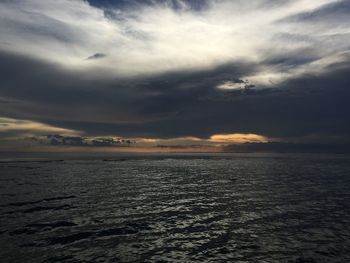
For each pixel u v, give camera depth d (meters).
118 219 19.67
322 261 12.31
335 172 60.44
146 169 66.94
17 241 14.85
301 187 36.81
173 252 13.37
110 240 15.13
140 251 13.48
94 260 12.33
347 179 46.56
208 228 17.53
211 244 14.52
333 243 14.72
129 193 31.25
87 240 15.11
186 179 46.12
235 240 15.16
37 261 12.20
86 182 40.78
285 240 15.19
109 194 30.45
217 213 21.70
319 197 29.19
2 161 92.88
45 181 41.38
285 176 51.66
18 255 12.90
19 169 61.62
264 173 57.78
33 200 26.58
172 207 23.88
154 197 28.83
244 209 23.20
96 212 21.81
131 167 73.19
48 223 18.48
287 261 12.28
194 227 17.75
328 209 23.28
